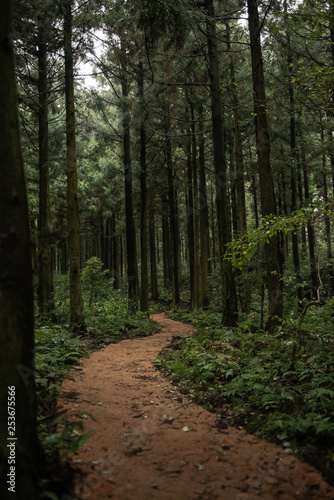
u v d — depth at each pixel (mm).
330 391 4094
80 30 10547
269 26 8039
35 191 19453
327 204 5590
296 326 6379
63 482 2760
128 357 8055
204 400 4969
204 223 17781
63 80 13719
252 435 3865
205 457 3396
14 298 2547
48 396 4754
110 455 3357
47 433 3436
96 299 18703
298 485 2895
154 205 21875
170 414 4508
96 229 31328
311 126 14039
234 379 5320
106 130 18078
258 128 8516
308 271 14836
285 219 5891
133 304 15570
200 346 7656
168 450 3537
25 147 15453
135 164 17094
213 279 18406
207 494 2799
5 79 2688
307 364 5332
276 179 16922
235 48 14695
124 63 13430
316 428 3502
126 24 9242
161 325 14766
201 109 16094
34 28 10906
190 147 18750
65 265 31578
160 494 2789
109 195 24062
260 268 12586
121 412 4566
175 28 8156
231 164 18047
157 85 13125
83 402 4789
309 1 7355
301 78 7797
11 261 2549
